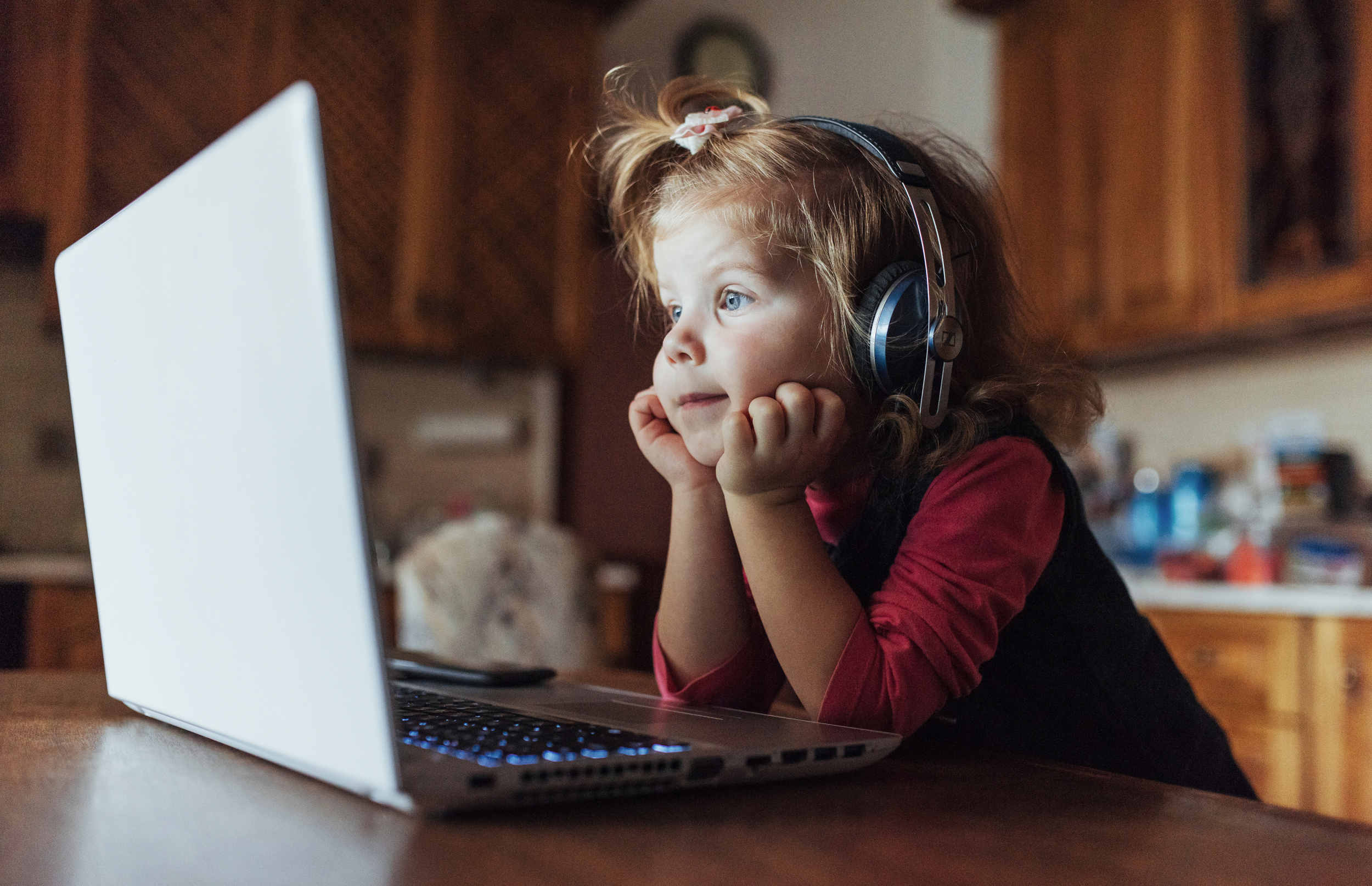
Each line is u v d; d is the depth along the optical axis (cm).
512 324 309
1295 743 197
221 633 44
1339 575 223
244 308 38
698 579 73
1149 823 43
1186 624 221
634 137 84
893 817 43
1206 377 292
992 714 75
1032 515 65
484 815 41
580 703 67
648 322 89
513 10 313
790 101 363
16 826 38
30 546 277
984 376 75
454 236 302
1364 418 253
